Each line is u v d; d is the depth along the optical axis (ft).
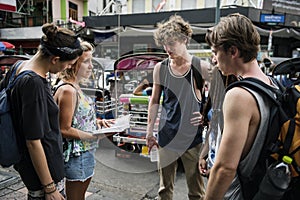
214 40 3.63
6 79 4.75
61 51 4.44
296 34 29.35
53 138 4.75
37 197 4.80
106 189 9.64
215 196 3.52
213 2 36.04
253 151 3.35
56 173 4.81
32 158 4.41
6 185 9.81
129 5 40.19
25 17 47.62
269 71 12.81
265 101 3.31
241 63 3.57
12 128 4.38
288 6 28.66
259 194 3.34
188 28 5.64
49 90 4.72
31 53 45.03
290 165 3.22
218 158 3.46
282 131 3.25
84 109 5.75
